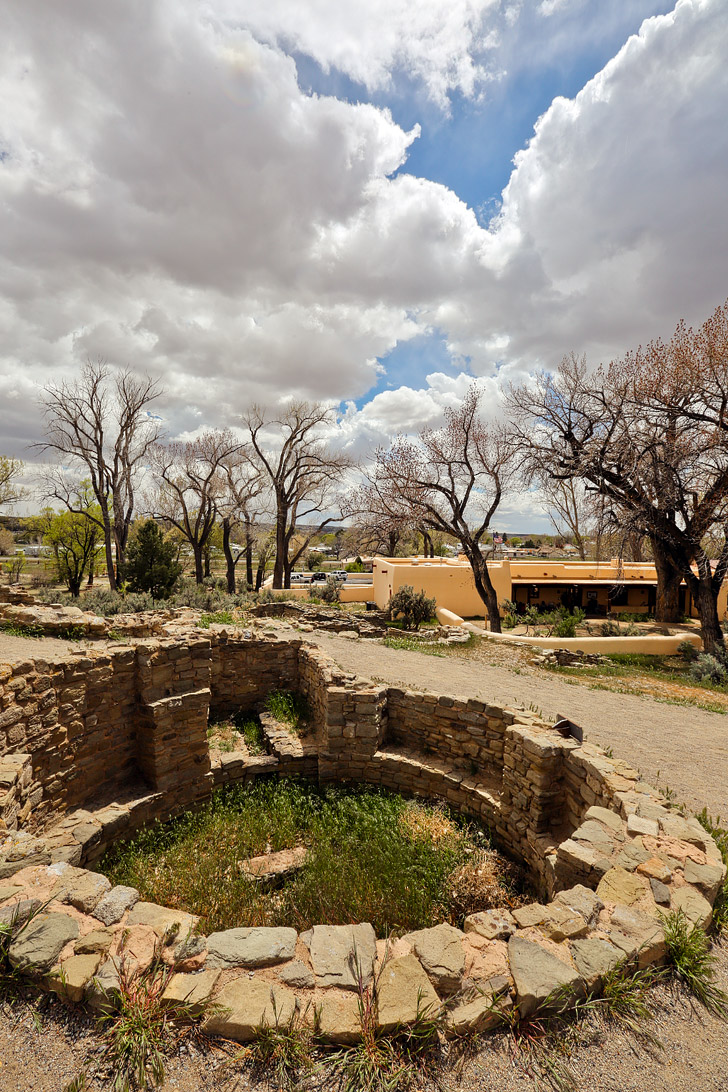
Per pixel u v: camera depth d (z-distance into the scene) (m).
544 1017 2.38
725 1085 2.13
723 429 15.94
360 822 6.46
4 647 8.78
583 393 20.31
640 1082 2.13
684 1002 2.55
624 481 19.06
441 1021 2.26
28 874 3.21
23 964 2.40
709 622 16.81
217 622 13.76
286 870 5.52
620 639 17.75
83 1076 2.03
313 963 2.56
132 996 2.29
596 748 5.72
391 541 44.62
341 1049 2.19
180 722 7.01
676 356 17.17
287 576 34.38
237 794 7.36
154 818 6.56
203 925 4.36
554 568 30.58
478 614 28.20
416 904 4.72
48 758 5.69
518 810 6.07
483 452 20.95
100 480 28.39
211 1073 2.08
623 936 2.78
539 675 12.09
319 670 8.73
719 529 17.69
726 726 8.86
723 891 3.37
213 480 31.55
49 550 39.31
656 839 3.81
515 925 2.91
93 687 6.36
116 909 2.83
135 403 29.59
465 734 7.21
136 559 22.67
